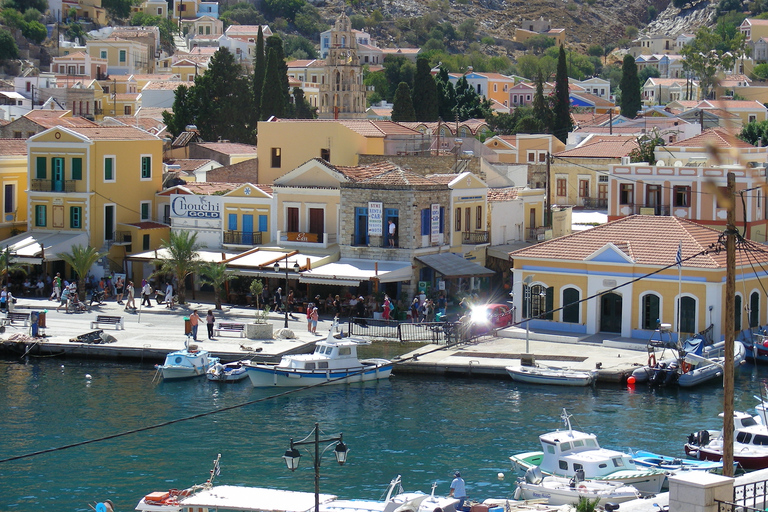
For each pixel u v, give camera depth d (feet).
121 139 356.79
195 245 336.29
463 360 249.96
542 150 523.70
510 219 358.23
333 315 303.07
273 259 317.22
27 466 181.27
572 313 278.67
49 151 351.25
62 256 322.75
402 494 153.48
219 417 211.20
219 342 266.16
